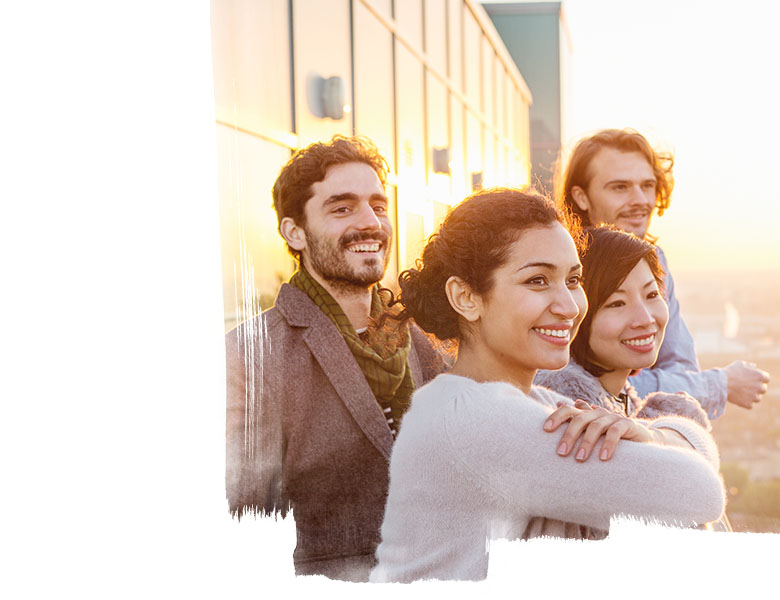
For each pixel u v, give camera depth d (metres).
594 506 0.99
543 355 1.16
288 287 1.64
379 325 1.61
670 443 1.04
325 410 1.62
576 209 1.64
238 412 1.66
